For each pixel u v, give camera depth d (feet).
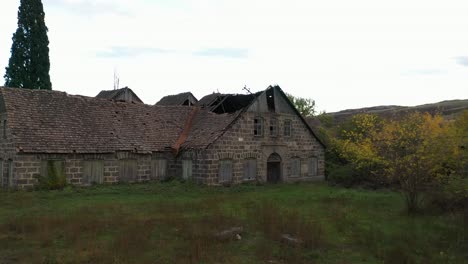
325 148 118.11
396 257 36.99
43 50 136.05
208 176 89.81
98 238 41.86
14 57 133.18
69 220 48.67
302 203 66.44
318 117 160.04
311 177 113.91
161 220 50.01
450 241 42.80
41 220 48.24
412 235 44.39
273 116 104.99
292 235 43.34
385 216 55.42
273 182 103.71
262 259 36.40
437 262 36.55
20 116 81.41
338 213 56.54
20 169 75.92
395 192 80.48
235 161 95.55
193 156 93.40
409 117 61.72
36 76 134.62
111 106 98.89
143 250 37.45
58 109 88.79
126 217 52.13
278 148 105.40
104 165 86.69
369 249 40.24
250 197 73.67
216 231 44.11
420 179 56.95
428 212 56.85
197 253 36.58
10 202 63.05
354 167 93.91
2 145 83.30
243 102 108.47
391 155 59.06
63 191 75.15
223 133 92.79
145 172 93.20
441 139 54.34
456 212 54.08
